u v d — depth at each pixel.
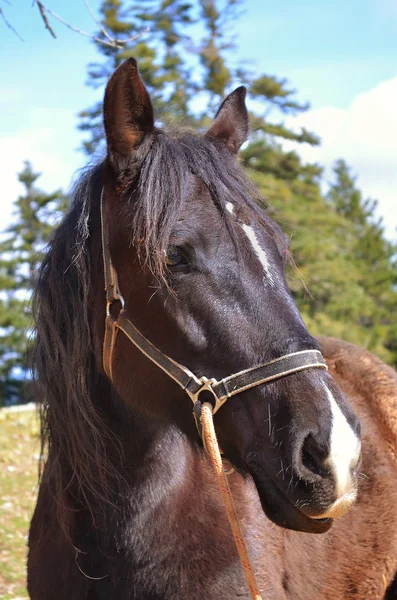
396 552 2.82
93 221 2.28
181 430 2.17
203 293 1.98
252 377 1.91
